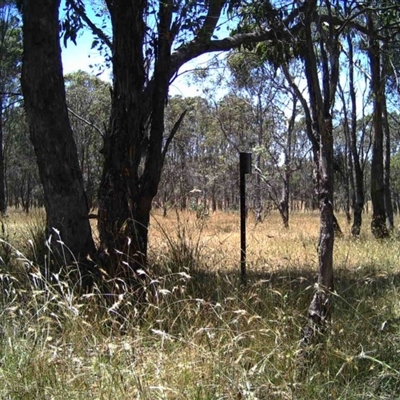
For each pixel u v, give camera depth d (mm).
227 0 5496
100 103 32312
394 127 31969
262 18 5117
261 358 3523
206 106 29922
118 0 5336
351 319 4355
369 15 6387
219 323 4086
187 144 36969
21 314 3691
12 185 51344
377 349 3783
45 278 4266
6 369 3238
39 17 5348
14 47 25594
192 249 6328
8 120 34125
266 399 3145
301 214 40562
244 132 29781
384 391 3414
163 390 3000
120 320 4195
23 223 10336
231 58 16125
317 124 4094
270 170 28625
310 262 7945
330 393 3303
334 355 3586
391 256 9234
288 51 6371
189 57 6117
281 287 5340
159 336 3725
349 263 8484
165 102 5637
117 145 5367
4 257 5770
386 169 18641
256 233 15508
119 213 5270
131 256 5133
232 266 7328
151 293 4449
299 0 4289
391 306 4941
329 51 4410
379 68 14109
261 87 22953
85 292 4855
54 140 5473
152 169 5520
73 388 3088
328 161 3938
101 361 3234
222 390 3092
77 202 5551
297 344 3617
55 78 5461
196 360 3391
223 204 50156
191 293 5074
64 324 3754
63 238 5484
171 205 10336
